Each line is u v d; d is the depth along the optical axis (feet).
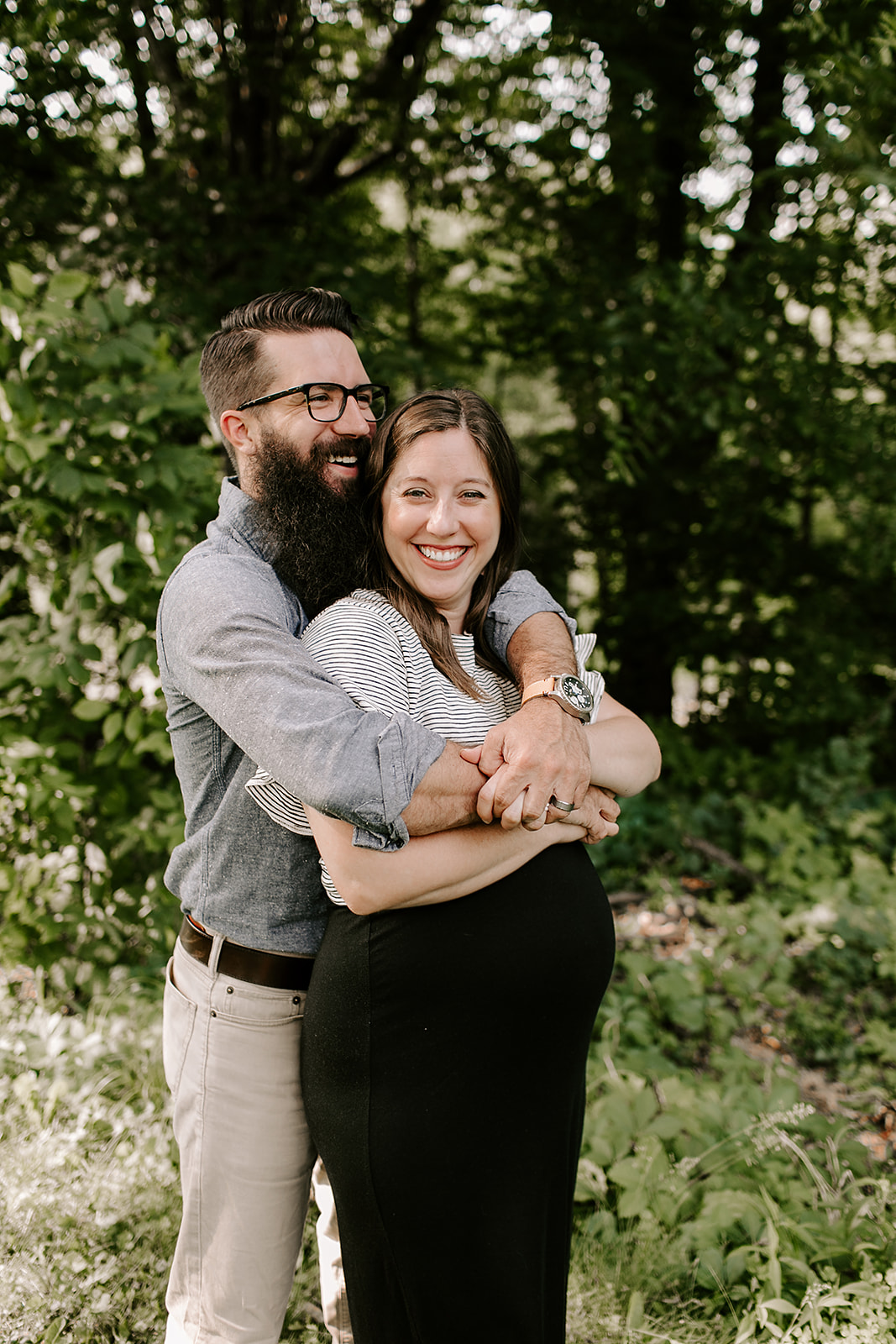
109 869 9.95
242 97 16.90
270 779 4.27
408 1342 4.50
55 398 8.99
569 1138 4.70
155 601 9.25
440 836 4.20
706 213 17.61
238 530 5.09
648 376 15.87
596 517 21.42
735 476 19.69
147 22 14.98
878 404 16.37
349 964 4.37
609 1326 6.25
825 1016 10.66
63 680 8.83
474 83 19.17
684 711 22.13
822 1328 6.00
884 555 17.67
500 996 4.31
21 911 9.37
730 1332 6.28
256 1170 4.87
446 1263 4.29
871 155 12.44
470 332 21.57
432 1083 4.26
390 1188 4.24
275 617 4.49
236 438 5.31
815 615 19.63
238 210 15.58
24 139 15.30
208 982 4.87
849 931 11.54
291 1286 5.20
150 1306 6.42
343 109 19.12
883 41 11.00
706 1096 8.27
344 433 5.21
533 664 4.92
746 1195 7.04
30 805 9.14
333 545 5.02
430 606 4.99
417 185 20.35
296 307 5.22
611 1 16.57
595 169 19.27
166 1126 7.91
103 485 8.80
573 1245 7.02
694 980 10.57
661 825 14.55
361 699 4.33
